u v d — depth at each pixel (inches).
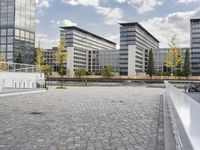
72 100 717.3
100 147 235.3
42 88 1194.0
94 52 5152.6
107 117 412.5
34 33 3041.3
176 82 1307.8
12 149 227.1
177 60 2241.6
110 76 3503.9
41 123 354.9
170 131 287.9
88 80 3280.0
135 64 4352.9
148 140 262.1
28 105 580.4
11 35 2758.4
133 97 846.5
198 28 4050.2
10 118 396.8
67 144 245.3
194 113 97.4
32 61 3006.9
